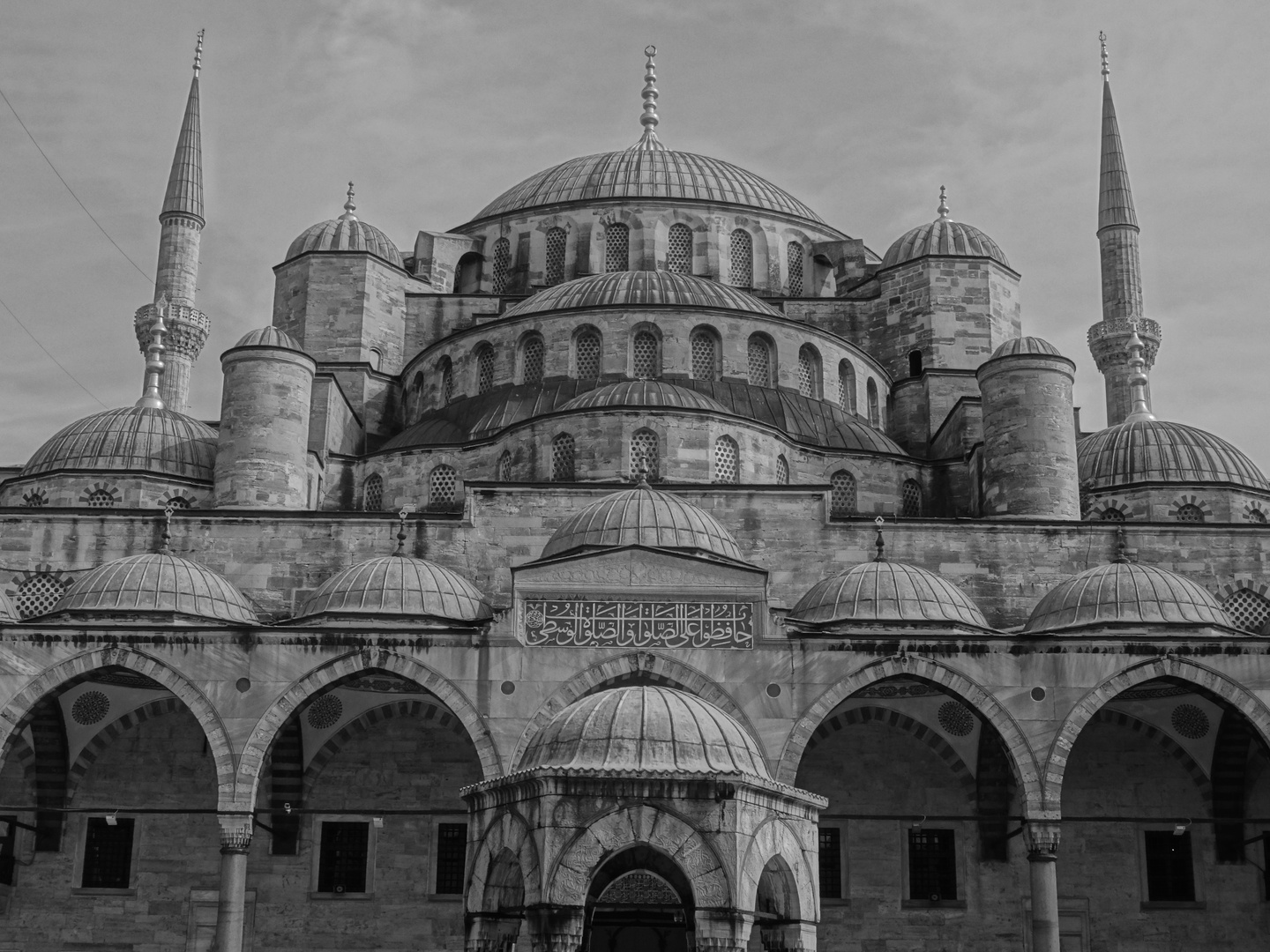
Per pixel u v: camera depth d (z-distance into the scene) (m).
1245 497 56.94
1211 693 43.25
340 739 49.88
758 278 71.62
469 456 55.59
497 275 72.50
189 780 49.91
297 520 50.84
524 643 43.56
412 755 50.03
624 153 76.19
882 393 63.03
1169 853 49.31
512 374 58.81
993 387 54.28
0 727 42.72
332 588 46.03
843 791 49.53
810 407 58.81
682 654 43.38
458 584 46.75
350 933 48.75
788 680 43.22
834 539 50.56
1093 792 49.59
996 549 50.84
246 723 43.06
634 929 43.12
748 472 53.44
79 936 48.78
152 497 55.56
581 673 43.28
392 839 49.41
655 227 71.00
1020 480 53.16
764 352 59.31
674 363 57.88
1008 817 44.12
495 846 23.73
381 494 56.81
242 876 42.38
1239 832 49.03
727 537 47.47
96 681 48.62
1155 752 49.84
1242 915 48.66
